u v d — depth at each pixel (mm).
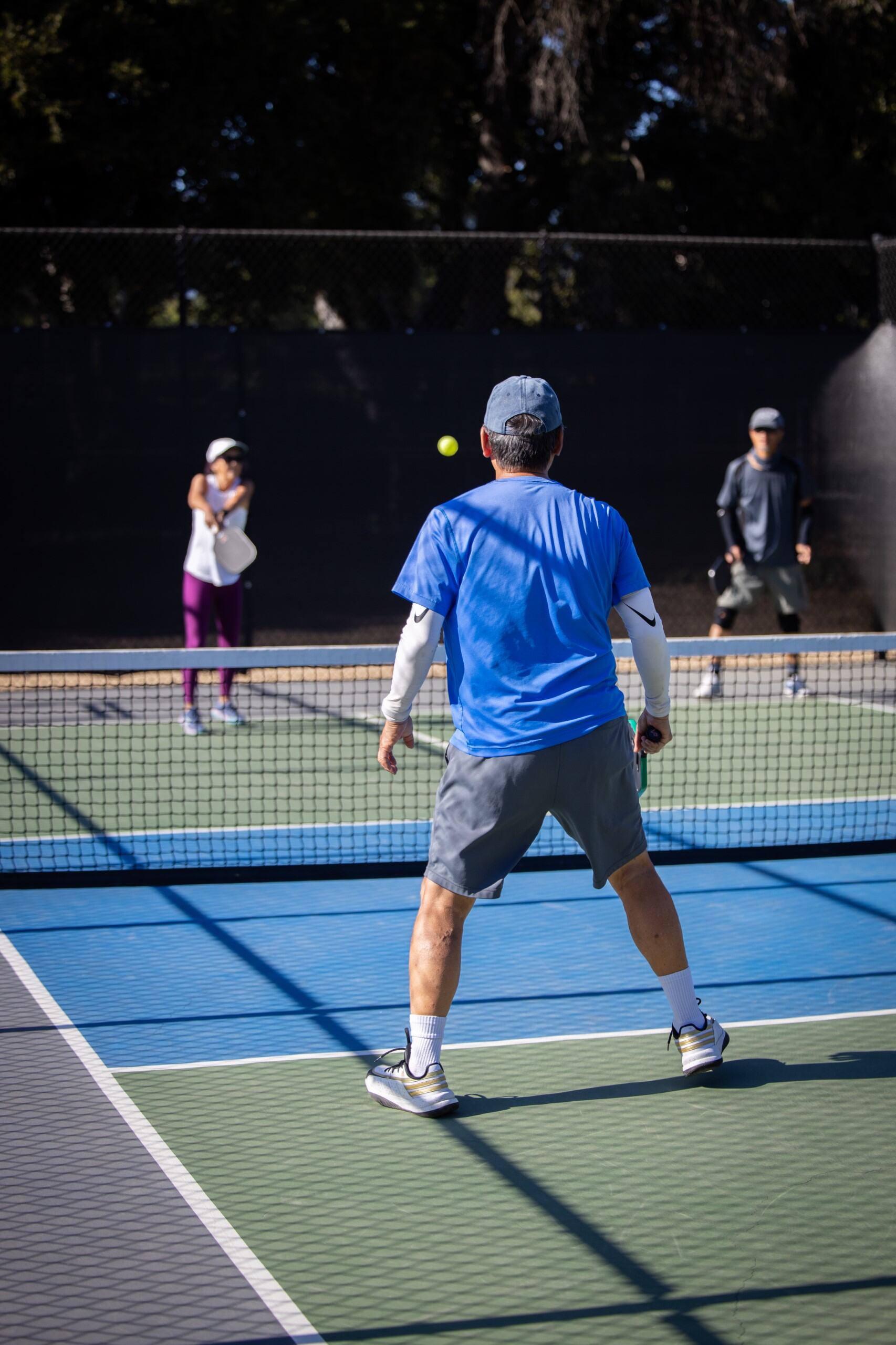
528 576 4066
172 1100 4238
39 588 13320
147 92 15555
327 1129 4035
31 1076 4426
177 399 13422
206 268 17469
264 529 13641
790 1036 4816
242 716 11672
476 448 13984
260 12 16234
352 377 13711
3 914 6336
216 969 5527
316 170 18172
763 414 11906
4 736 10828
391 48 17938
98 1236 3404
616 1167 3783
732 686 13148
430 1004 4148
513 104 19922
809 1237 3406
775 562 12078
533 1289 3164
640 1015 5027
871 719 11602
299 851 7344
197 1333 2988
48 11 15133
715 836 7707
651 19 19188
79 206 16734
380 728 11203
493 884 4148
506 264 19141
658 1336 2979
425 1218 3498
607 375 14219
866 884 6914
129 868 6855
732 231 21406
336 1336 2979
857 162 21172
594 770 4102
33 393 13180
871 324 15289
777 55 18312
